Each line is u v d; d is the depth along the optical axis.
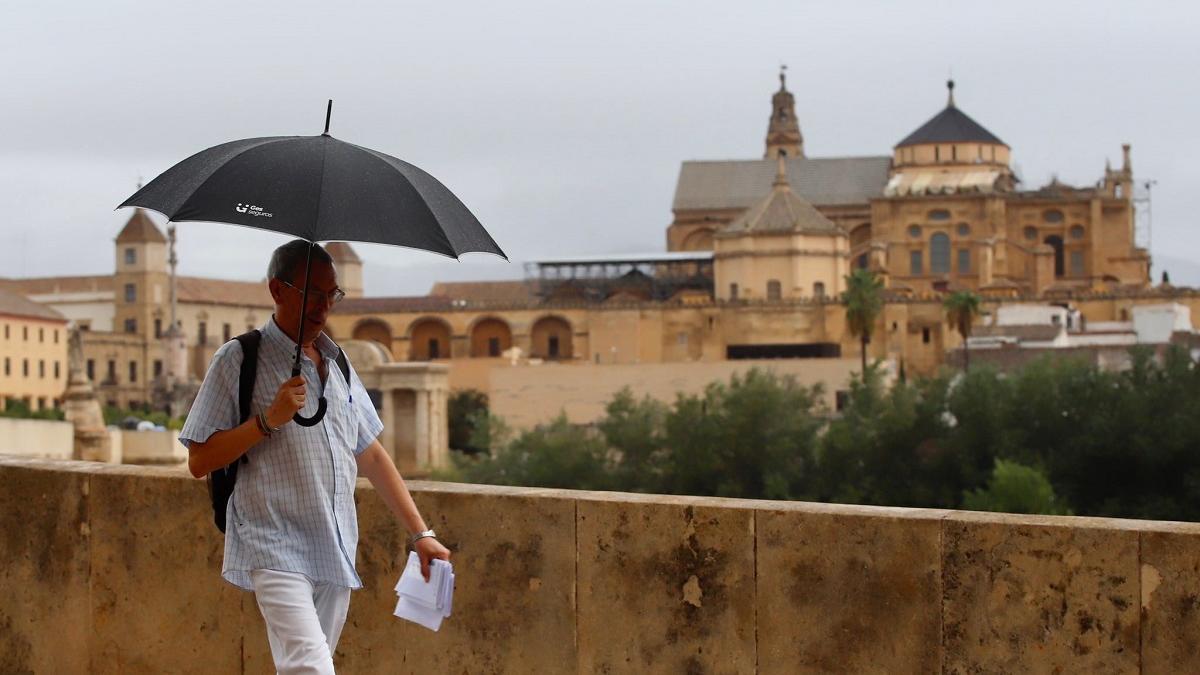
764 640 10.40
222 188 8.72
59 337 168.38
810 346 181.25
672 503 10.69
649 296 197.25
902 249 199.25
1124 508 82.25
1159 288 188.62
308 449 8.95
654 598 10.76
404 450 136.00
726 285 187.38
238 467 9.00
